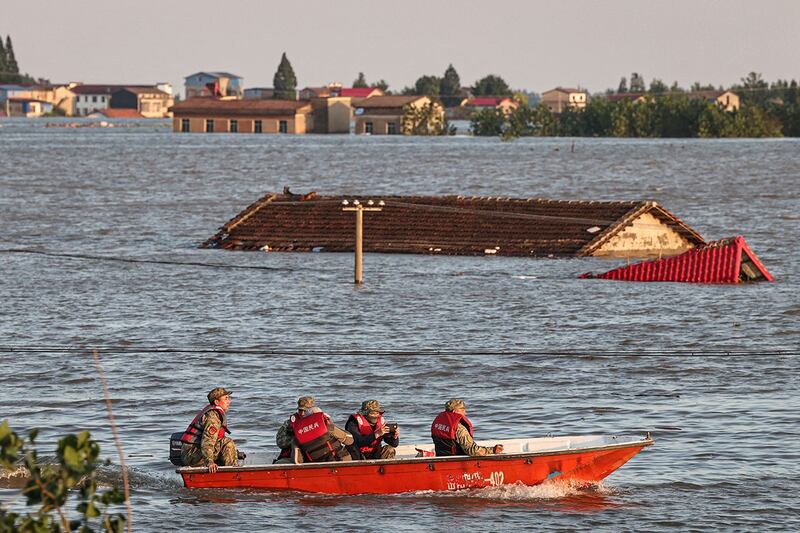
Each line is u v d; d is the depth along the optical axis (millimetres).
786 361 130750
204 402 113000
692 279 193625
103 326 155375
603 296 178250
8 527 46594
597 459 86250
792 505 83750
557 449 86000
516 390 117750
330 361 131750
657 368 127562
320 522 80125
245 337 147125
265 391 117562
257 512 81875
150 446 98062
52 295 182625
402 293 182750
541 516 81562
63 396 115250
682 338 145625
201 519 80562
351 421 86938
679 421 105375
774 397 113875
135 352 137375
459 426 85188
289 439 86000
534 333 149375
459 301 174875
